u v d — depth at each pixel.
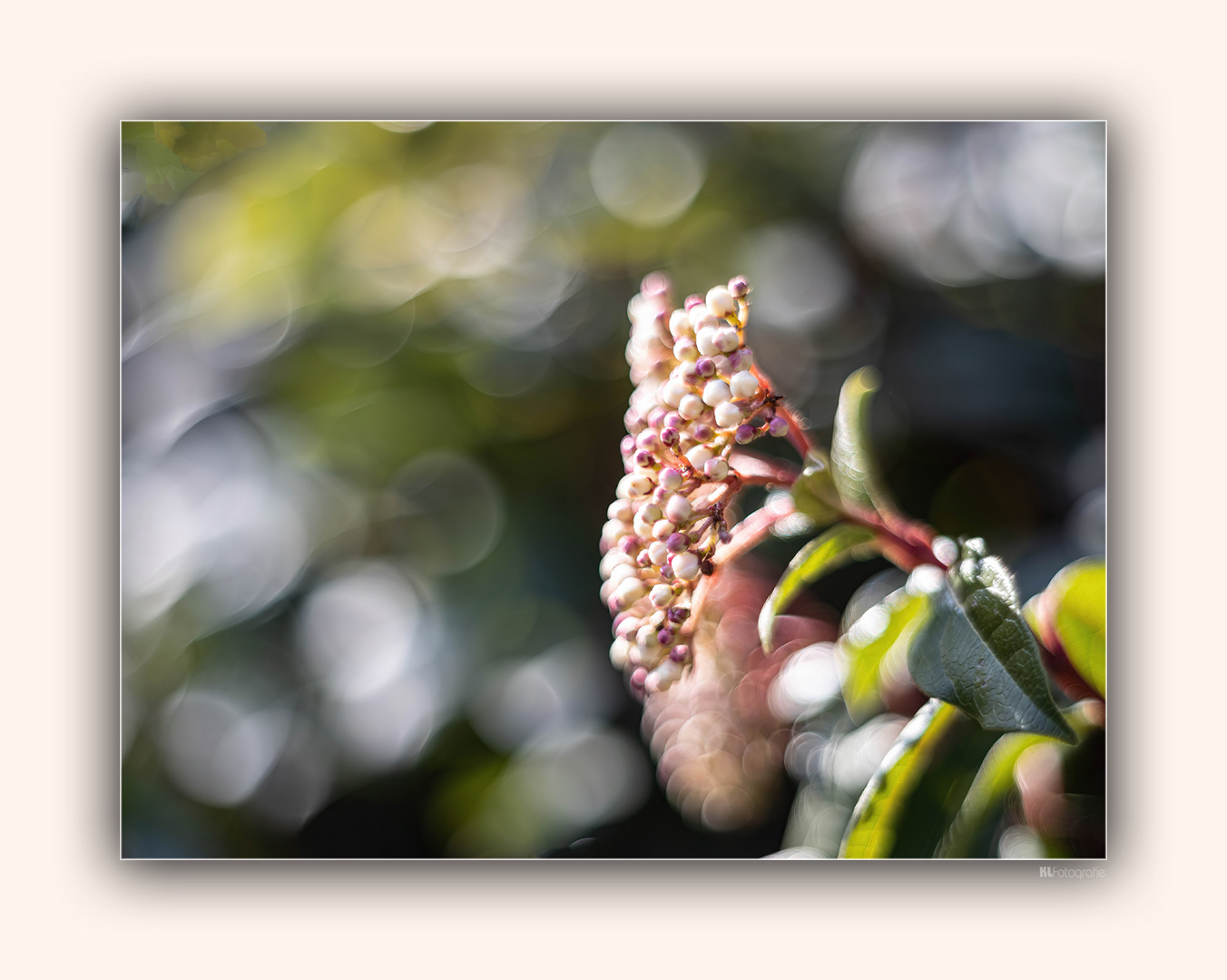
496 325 0.68
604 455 0.64
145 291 0.66
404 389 0.67
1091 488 0.55
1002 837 0.49
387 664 0.61
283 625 0.62
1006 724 0.42
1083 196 0.56
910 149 0.63
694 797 0.52
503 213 0.71
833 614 0.54
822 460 0.44
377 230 0.72
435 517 0.65
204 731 0.60
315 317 0.69
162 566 0.62
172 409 0.66
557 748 0.58
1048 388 0.56
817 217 0.65
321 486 0.65
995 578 0.43
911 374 0.60
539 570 0.62
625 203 0.69
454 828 0.58
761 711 0.52
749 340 0.64
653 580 0.44
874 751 0.51
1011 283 0.59
